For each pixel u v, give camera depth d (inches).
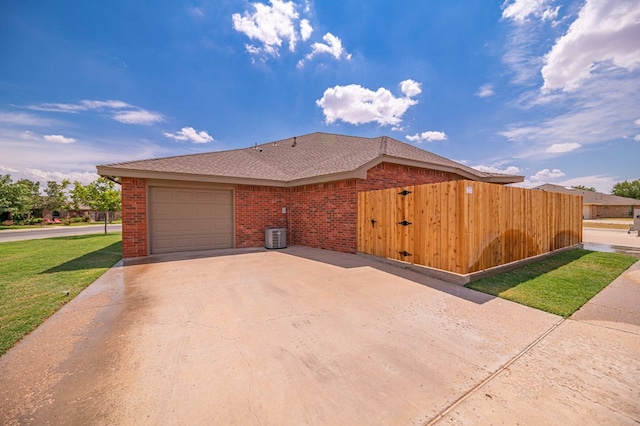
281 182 413.4
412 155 417.7
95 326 138.4
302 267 269.4
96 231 900.6
